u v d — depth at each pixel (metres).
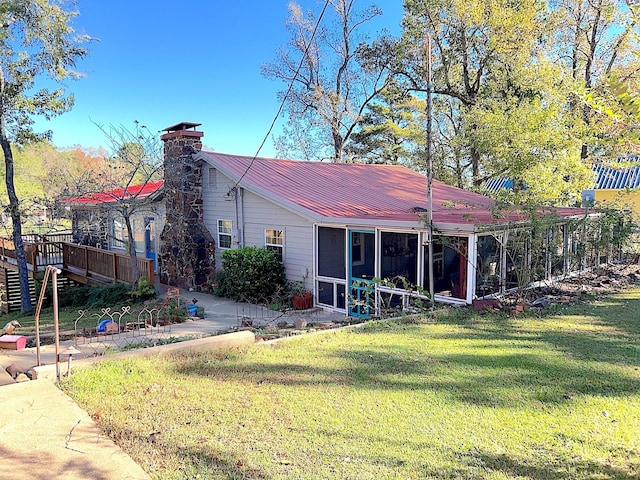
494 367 5.00
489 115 16.80
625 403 4.05
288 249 11.65
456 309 7.91
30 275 16.12
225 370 4.95
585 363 5.10
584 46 20.03
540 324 6.91
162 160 14.11
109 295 12.12
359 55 25.84
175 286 13.91
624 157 9.79
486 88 19.98
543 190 15.82
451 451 3.28
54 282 4.65
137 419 3.78
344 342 6.04
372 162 28.75
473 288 8.27
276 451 3.29
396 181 16.50
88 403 4.07
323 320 9.49
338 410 3.95
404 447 3.34
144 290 11.77
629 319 7.17
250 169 13.41
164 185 13.64
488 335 6.32
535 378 4.66
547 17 18.33
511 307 7.87
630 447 3.32
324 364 5.15
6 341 6.73
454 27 20.08
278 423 3.71
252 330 7.75
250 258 11.31
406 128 24.48
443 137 21.72
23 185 21.61
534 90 17.03
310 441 3.43
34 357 6.29
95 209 15.52
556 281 10.70
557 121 15.85
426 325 6.90
